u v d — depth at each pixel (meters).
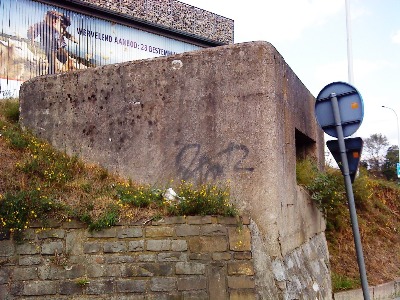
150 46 19.45
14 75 14.66
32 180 6.23
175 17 20.66
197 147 6.44
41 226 5.53
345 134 5.57
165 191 6.23
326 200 8.88
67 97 7.45
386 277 10.65
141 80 6.93
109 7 17.78
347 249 10.95
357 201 13.40
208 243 5.52
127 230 5.55
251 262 5.46
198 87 6.55
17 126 7.83
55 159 7.01
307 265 7.38
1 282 5.36
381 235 13.00
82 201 5.88
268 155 6.03
